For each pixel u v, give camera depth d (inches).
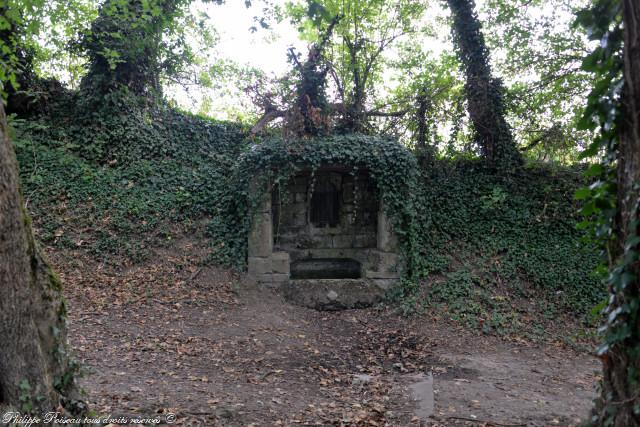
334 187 459.2
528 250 445.1
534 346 338.3
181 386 224.1
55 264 373.4
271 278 417.1
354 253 457.7
